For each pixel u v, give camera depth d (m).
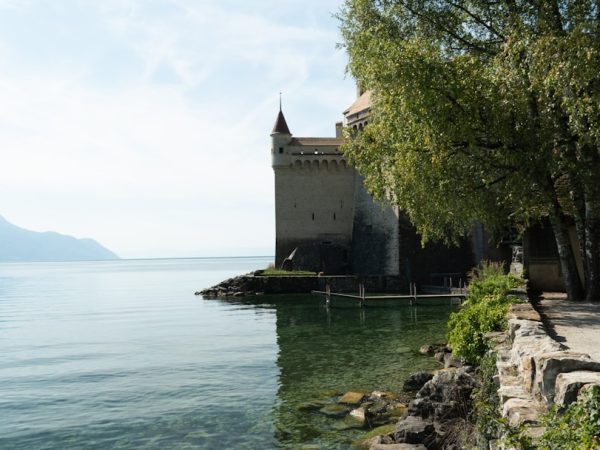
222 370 20.23
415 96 15.46
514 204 16.69
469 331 13.81
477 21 18.48
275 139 63.44
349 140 22.38
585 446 4.23
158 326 34.78
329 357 21.56
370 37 19.44
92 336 31.14
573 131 14.14
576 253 20.88
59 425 14.20
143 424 14.01
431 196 17.22
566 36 14.16
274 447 11.78
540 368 6.36
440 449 10.23
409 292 51.09
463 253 53.16
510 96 15.47
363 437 11.95
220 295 56.53
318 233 63.47
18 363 23.16
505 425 5.56
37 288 88.88
